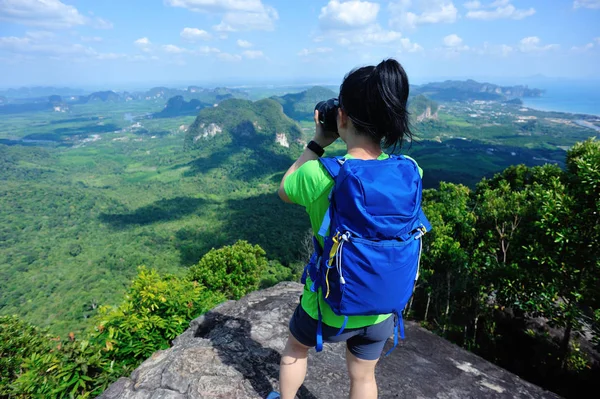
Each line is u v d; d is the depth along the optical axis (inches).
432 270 416.5
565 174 369.4
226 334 106.9
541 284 297.6
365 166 44.2
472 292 397.1
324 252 46.2
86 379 122.9
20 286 2913.4
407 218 43.4
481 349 383.6
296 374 60.0
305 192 48.2
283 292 150.0
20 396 123.6
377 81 45.7
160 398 77.5
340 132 53.6
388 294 43.8
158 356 102.0
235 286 519.2
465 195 506.0
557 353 329.7
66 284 2883.9
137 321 147.9
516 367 350.9
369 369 58.3
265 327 112.3
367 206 41.8
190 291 183.5
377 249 42.2
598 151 247.9
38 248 3939.5
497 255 416.8
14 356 180.5
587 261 252.1
